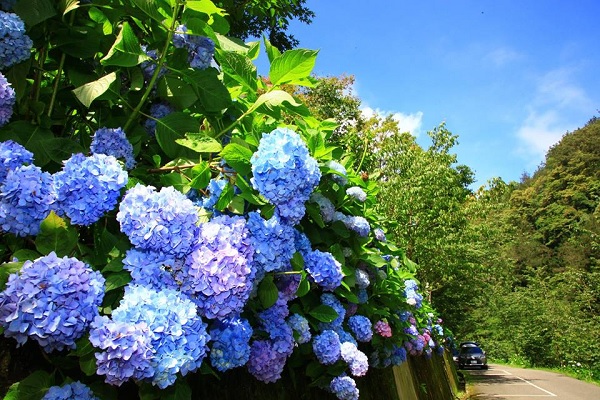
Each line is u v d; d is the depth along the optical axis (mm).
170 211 1398
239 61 1923
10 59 1433
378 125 20359
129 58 1620
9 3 1513
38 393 1229
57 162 1542
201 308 1449
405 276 4727
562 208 51094
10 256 1417
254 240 1653
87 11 1880
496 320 37344
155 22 1818
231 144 1688
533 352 32656
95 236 1483
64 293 1141
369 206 3916
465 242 16312
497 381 22859
